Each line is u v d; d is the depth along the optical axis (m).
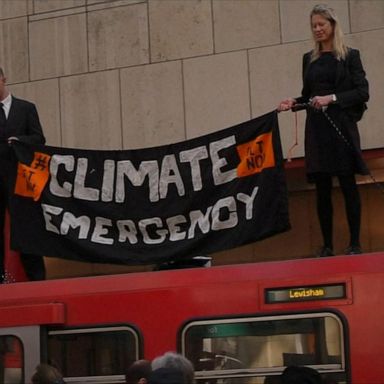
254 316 10.23
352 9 15.98
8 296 11.05
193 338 10.38
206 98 16.81
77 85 17.55
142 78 17.19
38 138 12.95
